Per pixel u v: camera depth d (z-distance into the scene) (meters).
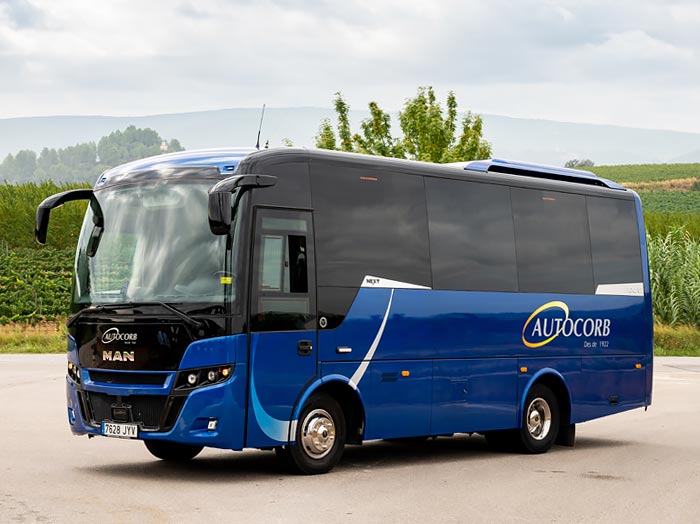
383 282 14.09
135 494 11.42
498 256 16.09
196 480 12.66
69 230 69.38
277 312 12.70
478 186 15.91
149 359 12.36
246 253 12.41
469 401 15.44
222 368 12.20
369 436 13.90
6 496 11.14
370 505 11.12
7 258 58.69
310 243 13.18
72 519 9.84
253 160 12.73
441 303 14.98
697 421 21.92
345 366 13.52
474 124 45.50
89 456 14.82
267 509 10.67
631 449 17.41
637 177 170.88
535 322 16.67
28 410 20.58
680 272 48.91
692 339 46.53
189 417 12.12
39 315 47.25
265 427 12.57
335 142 45.88
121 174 13.41
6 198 74.50
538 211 16.97
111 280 12.95
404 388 14.37
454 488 12.60
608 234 18.34
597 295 17.94
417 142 45.78
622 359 18.48
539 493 12.38
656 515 11.02
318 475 13.28
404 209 14.58
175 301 12.38
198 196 12.69
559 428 17.53
